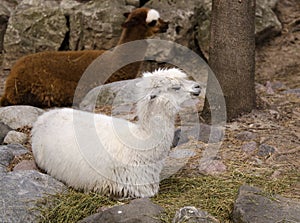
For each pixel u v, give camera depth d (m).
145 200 5.12
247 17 6.50
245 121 6.57
